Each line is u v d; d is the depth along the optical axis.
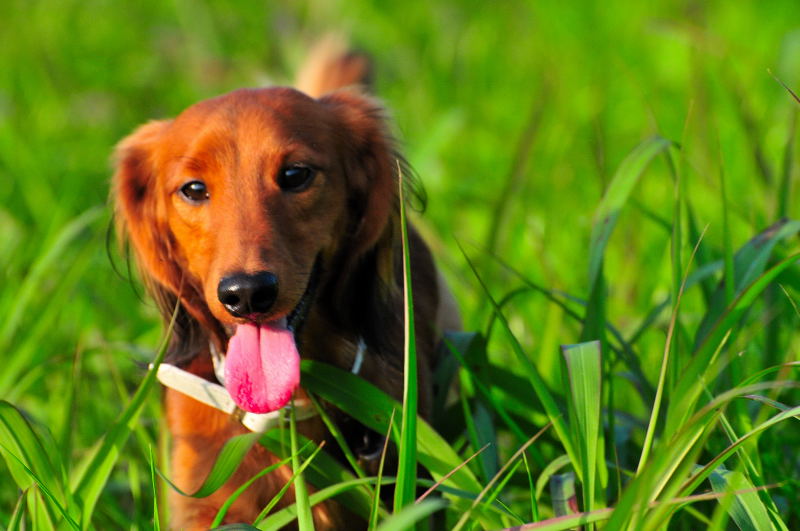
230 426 4.91
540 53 12.46
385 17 13.60
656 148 5.00
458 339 5.20
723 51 8.11
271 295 4.39
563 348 4.13
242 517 4.95
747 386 3.70
